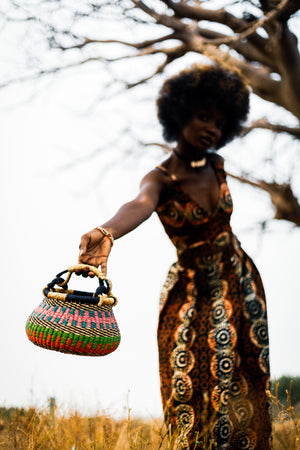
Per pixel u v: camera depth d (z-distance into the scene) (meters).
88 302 2.22
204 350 2.29
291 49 7.82
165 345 2.38
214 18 8.30
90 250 2.18
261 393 2.34
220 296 2.37
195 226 2.40
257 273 2.51
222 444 2.17
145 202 2.29
